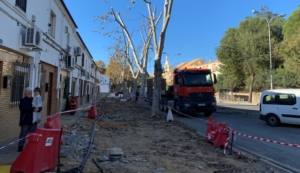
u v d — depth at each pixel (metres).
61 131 5.22
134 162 6.08
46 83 11.66
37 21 9.60
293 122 12.57
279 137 10.22
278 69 38.50
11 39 7.30
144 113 18.17
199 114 18.66
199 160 6.47
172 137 9.45
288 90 12.92
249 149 8.17
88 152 6.54
